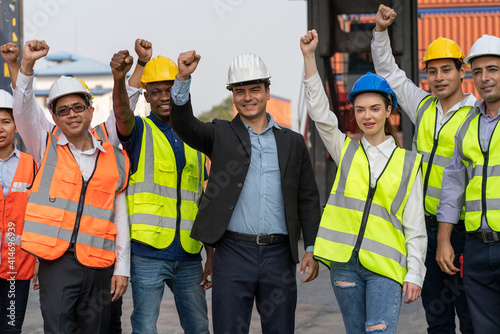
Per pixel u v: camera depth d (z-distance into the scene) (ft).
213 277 11.21
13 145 13.26
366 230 10.52
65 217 10.72
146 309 11.89
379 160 10.77
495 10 50.85
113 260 11.17
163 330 16.97
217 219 11.02
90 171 11.09
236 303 10.94
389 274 10.26
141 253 11.83
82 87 11.01
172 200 12.17
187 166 12.41
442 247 11.44
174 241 12.05
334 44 25.90
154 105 12.41
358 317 10.68
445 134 12.39
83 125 10.91
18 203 12.77
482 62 10.89
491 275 10.77
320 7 25.27
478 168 10.94
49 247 10.53
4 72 21.67
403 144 23.85
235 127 11.31
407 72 24.20
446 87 12.40
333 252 10.59
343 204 10.75
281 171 11.19
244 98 11.16
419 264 10.46
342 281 10.66
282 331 11.13
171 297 21.54
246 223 11.05
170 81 12.32
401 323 17.24
